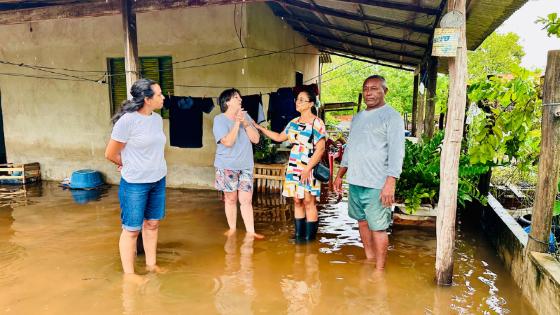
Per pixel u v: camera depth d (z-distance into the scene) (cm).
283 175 686
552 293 288
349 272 388
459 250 453
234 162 476
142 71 744
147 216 386
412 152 561
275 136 476
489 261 421
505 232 410
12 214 582
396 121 355
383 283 365
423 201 547
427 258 423
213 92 714
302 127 445
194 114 660
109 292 349
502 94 421
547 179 326
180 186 752
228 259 419
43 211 598
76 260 416
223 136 463
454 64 331
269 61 820
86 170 784
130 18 484
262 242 468
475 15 427
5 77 837
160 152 369
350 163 387
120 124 343
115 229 513
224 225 530
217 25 695
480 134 438
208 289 355
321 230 512
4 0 525
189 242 468
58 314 314
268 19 800
